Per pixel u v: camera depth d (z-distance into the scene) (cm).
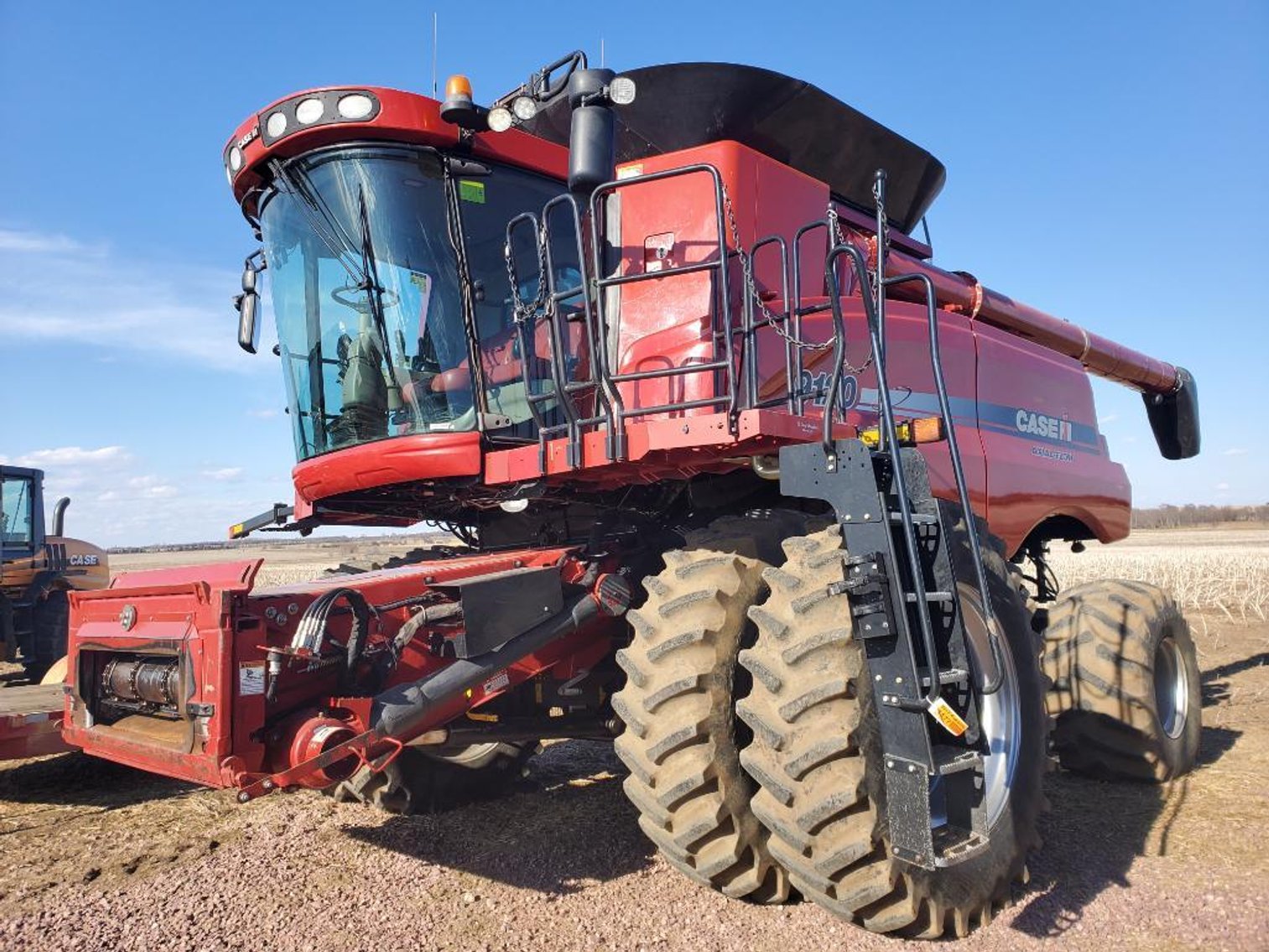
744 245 476
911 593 334
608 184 400
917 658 341
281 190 475
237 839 482
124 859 456
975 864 360
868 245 576
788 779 328
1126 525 748
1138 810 509
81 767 634
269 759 346
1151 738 552
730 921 360
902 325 546
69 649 427
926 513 352
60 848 477
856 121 596
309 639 346
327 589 384
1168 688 598
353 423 464
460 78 439
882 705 328
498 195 471
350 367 463
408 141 448
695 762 345
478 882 409
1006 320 680
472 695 398
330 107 440
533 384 465
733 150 482
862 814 324
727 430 360
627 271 475
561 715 491
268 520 561
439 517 563
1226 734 693
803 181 522
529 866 427
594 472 407
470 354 446
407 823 500
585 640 452
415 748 504
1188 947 339
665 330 462
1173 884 397
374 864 436
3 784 604
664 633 363
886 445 357
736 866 354
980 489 567
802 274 516
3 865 452
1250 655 1110
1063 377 697
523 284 471
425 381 447
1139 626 575
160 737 370
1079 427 706
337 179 451
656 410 381
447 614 391
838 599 335
